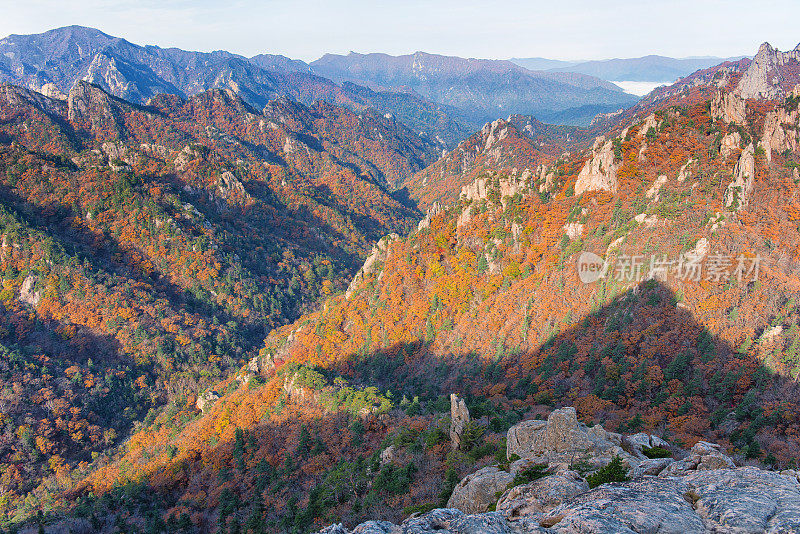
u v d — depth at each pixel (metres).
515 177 146.12
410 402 91.12
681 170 113.75
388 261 148.88
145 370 163.62
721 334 80.19
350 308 143.75
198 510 85.56
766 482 18.83
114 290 178.25
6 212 183.62
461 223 145.62
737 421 64.94
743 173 100.25
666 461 25.83
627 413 72.69
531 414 75.06
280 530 63.50
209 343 178.25
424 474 54.47
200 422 119.88
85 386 148.50
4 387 135.38
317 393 101.12
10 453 124.69
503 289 122.81
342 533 20.83
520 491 24.27
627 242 103.62
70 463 128.50
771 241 91.06
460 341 117.50
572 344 95.94
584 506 18.80
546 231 124.38
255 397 111.81
